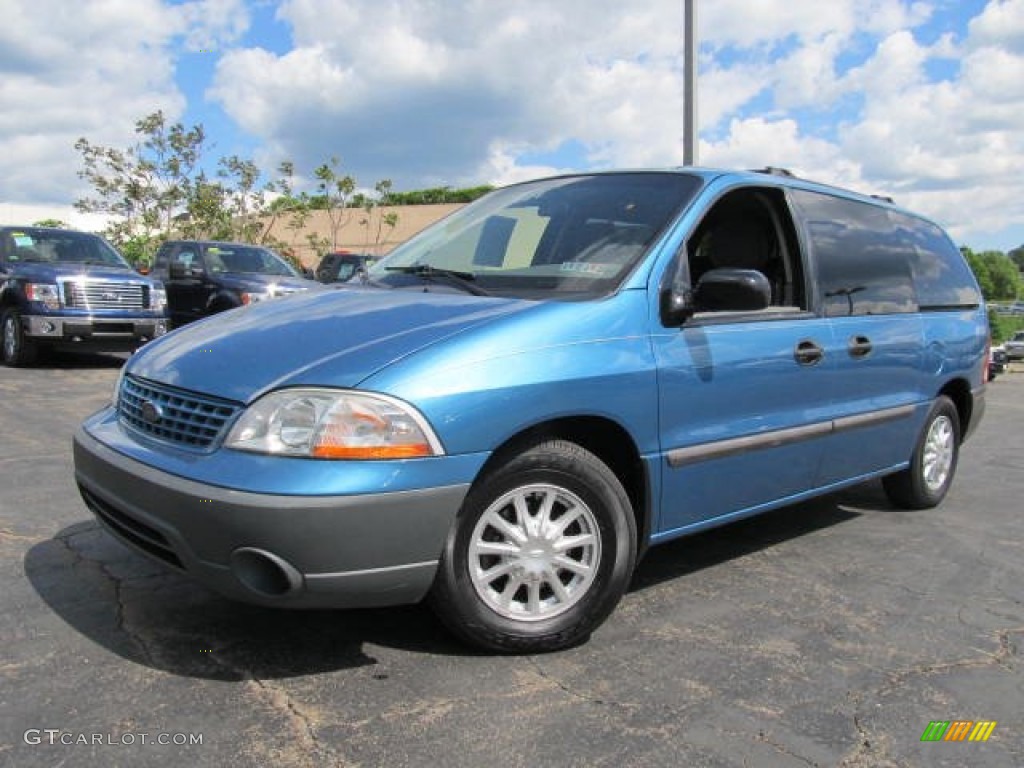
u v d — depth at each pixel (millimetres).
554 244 3902
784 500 4285
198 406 2951
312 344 3057
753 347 3910
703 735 2738
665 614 3721
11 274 11773
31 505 4859
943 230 6125
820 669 3252
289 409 2768
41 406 8469
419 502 2809
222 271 13758
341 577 2740
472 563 3059
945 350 5457
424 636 3338
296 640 3254
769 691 3053
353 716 2742
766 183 4336
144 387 3240
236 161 31125
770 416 4031
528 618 3195
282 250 34062
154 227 30094
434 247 4355
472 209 4676
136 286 12070
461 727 2707
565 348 3203
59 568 3877
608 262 3654
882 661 3348
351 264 20812
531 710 2832
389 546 2783
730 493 3898
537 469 3131
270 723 2680
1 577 3760
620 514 3326
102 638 3203
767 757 2631
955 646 3525
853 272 4770
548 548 3213
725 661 3277
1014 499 6273
